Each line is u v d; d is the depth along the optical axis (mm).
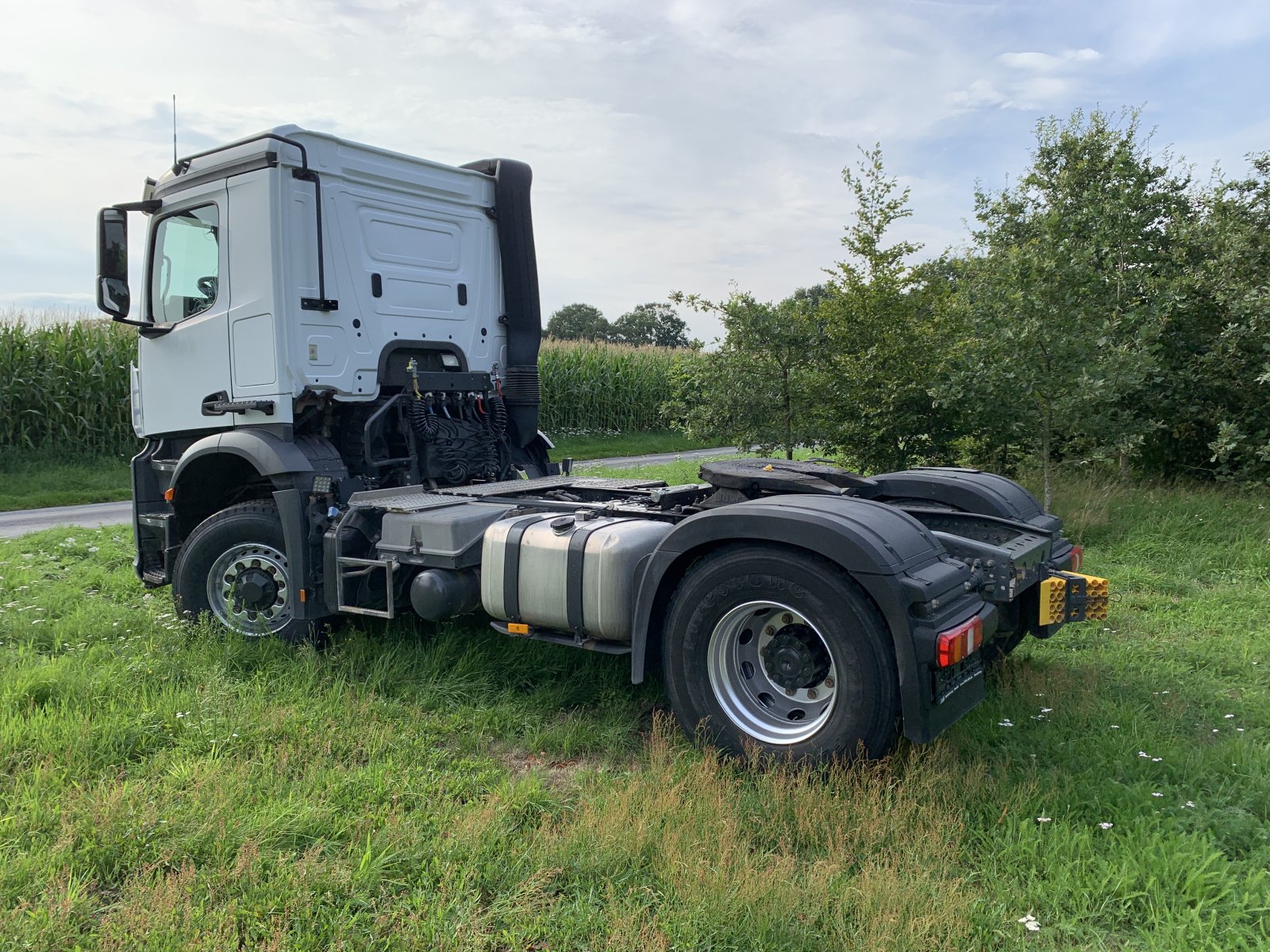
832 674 3576
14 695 4234
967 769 3521
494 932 2592
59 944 2486
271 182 5203
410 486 5480
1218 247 10250
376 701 4336
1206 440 10781
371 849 2934
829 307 9531
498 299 6582
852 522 3426
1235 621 5805
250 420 5461
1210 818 3191
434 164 6035
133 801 3244
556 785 3623
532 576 4227
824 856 3002
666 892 2764
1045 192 10961
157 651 5016
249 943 2529
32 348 16406
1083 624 5754
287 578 5254
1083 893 2732
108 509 13453
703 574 3709
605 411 26641
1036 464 10898
